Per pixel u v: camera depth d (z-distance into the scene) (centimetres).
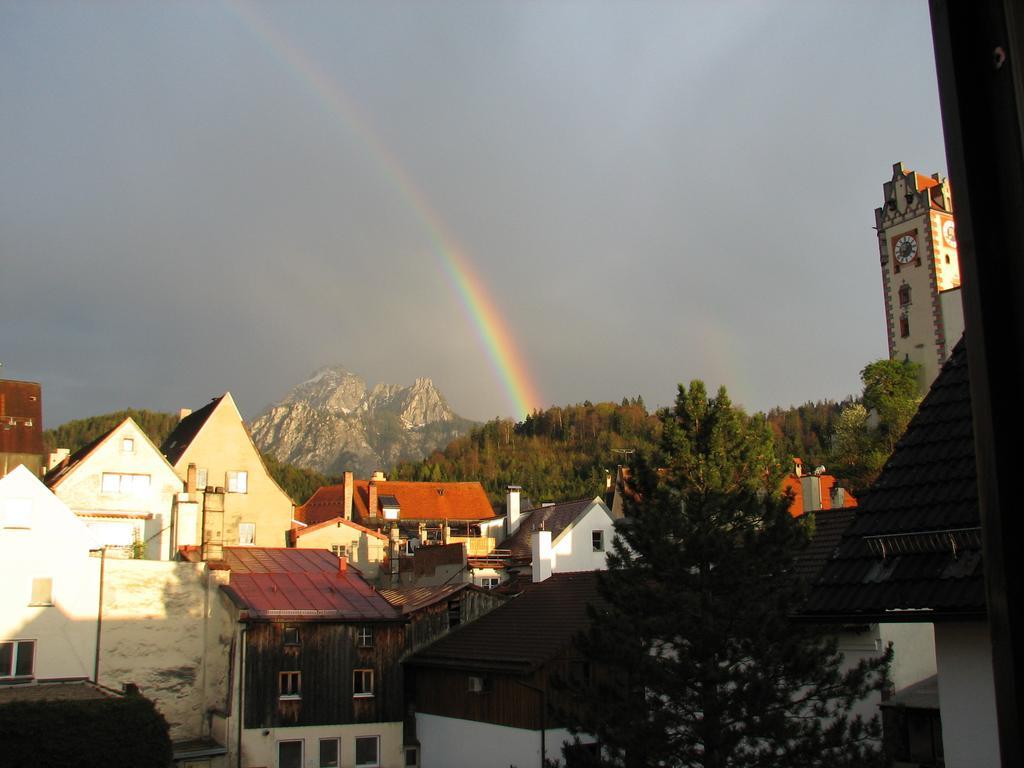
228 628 3716
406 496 8956
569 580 4197
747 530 2320
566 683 2553
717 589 2281
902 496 1106
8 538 3506
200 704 3769
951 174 279
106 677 3603
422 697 4025
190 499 4756
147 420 17125
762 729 2064
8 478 3559
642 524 2439
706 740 2102
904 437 1187
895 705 2309
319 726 3706
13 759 2633
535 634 3681
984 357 262
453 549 5475
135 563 3750
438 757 3847
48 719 2703
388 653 3925
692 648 2184
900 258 10756
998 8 267
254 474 7044
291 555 4566
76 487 5619
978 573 952
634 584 2392
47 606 3531
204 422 6994
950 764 951
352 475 8438
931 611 951
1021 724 245
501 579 6003
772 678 2141
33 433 6012
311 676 3738
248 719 3575
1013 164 262
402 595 4612
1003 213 264
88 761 2720
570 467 18538
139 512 5728
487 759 3531
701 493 2509
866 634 2552
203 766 3422
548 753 3238
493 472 18700
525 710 3338
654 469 2831
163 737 2891
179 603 3803
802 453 12238
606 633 2423
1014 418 258
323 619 3791
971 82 273
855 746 2038
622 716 2291
